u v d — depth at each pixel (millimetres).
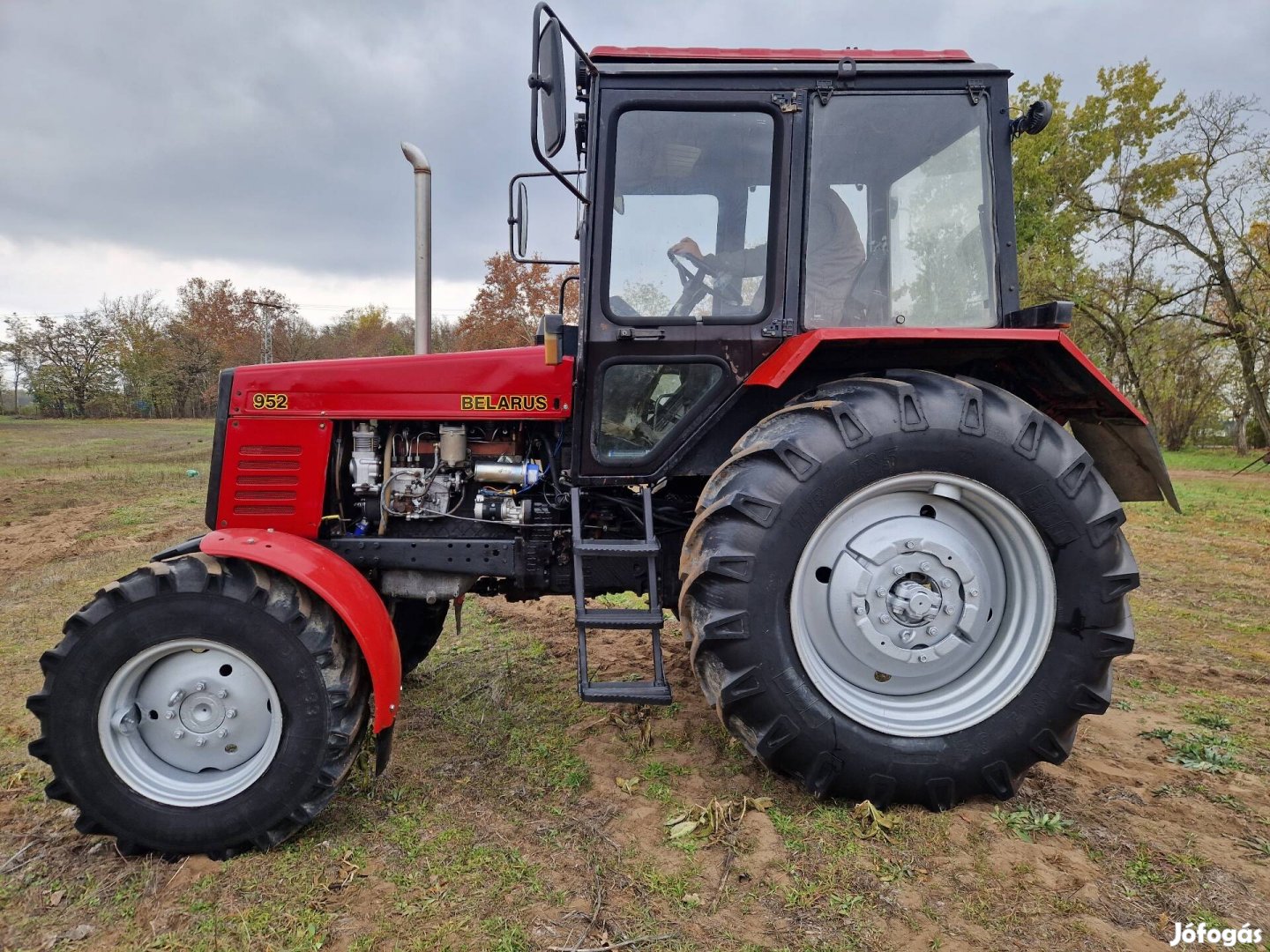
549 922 1978
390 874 2193
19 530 8539
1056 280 20453
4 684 3779
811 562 2502
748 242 2730
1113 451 3025
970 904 2043
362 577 2604
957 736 2457
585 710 3312
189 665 2402
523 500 3006
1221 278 19141
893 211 2744
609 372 2762
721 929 1949
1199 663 4039
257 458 2898
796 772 2461
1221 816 2455
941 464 2414
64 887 2186
